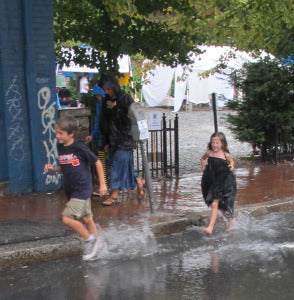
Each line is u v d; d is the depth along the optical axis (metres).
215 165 5.84
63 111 7.56
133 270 4.70
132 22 8.38
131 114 6.26
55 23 8.35
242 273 4.65
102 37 8.30
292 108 10.65
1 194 7.19
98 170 4.96
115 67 8.39
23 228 5.60
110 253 5.16
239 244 5.57
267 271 4.70
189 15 8.18
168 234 5.91
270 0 8.22
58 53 8.51
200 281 4.43
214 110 7.74
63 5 8.20
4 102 7.04
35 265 4.83
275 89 10.45
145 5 8.02
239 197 7.45
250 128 10.91
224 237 5.82
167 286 4.31
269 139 10.85
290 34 10.48
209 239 5.74
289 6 8.20
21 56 7.10
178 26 8.77
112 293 4.16
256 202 7.12
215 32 9.41
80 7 8.24
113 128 6.73
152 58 8.85
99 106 7.05
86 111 7.78
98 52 8.47
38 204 6.79
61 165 4.94
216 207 5.82
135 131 6.25
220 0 8.19
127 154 6.79
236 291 4.21
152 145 8.94
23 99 7.20
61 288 4.26
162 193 7.70
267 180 8.85
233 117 11.09
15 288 4.25
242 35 10.16
